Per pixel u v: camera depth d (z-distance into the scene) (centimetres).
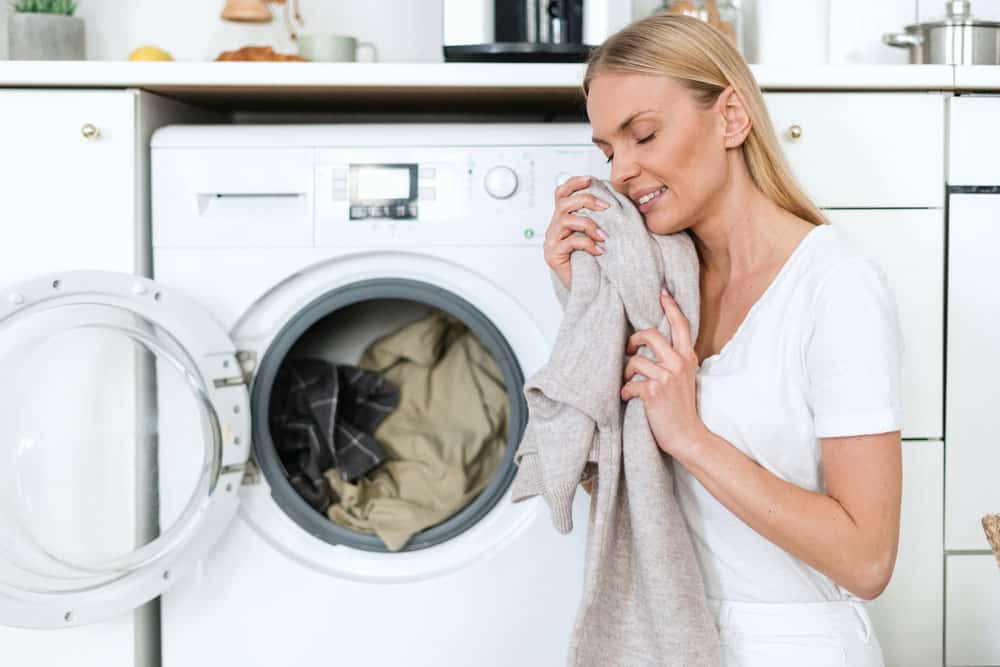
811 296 103
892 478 99
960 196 157
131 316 140
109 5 199
